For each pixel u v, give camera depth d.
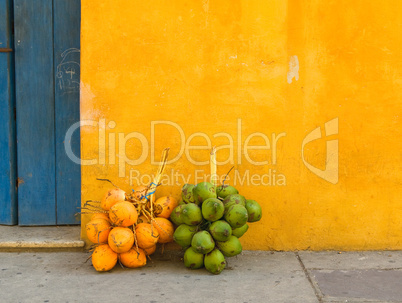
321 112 4.78
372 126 4.80
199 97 4.78
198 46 4.75
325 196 4.84
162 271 4.38
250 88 4.77
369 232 4.86
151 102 4.79
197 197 4.33
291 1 4.71
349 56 4.75
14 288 4.00
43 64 5.21
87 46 4.74
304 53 4.74
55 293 3.90
